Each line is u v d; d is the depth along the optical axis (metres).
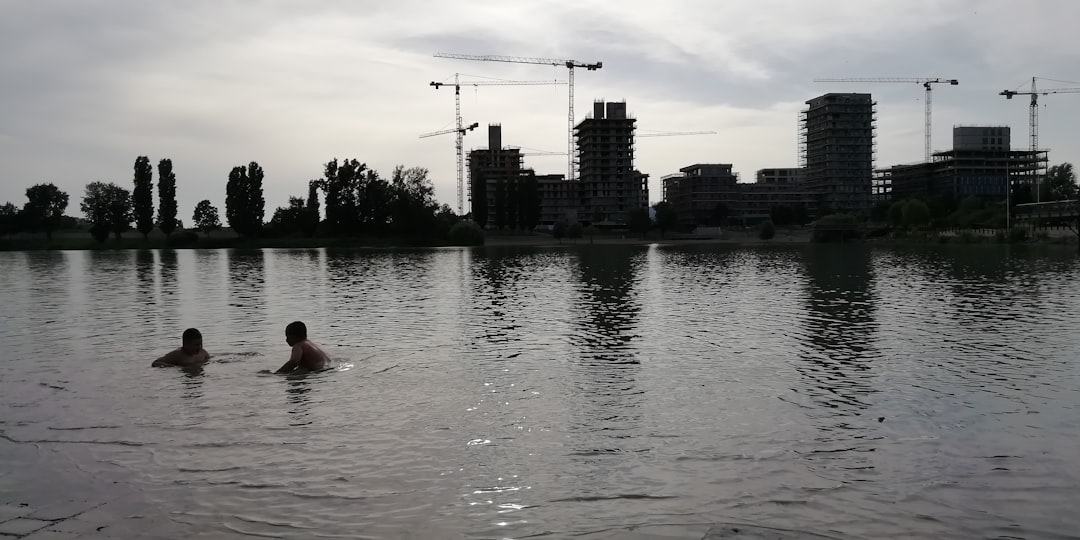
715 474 9.73
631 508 8.62
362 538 7.85
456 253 108.50
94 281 48.69
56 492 9.19
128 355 19.16
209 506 8.72
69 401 13.84
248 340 21.83
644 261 76.19
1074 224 106.19
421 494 9.07
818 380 15.64
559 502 8.80
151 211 149.62
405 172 168.25
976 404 13.38
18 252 125.44
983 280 42.81
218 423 12.28
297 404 13.59
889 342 20.67
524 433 11.69
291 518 8.36
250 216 153.88
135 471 9.91
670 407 13.35
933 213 172.12
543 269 61.41
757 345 20.36
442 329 23.89
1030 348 19.41
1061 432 11.55
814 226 169.88
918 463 10.13
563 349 19.83
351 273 56.94
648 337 21.97
